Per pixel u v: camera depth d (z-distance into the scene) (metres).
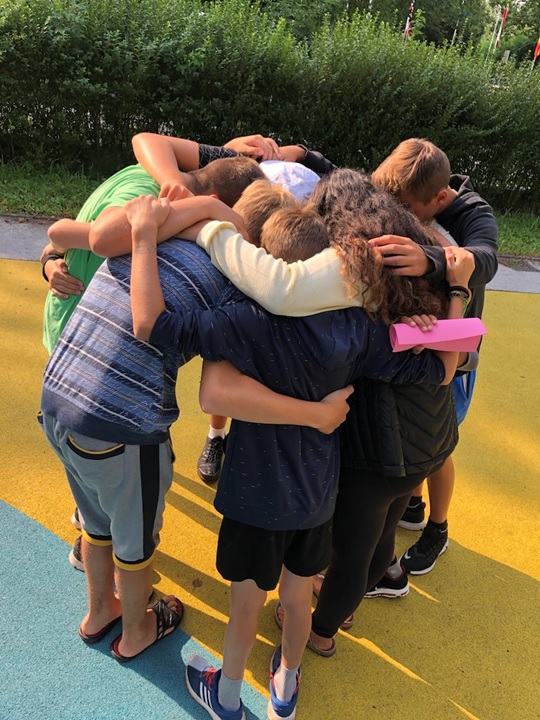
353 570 1.72
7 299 3.75
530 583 2.32
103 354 1.38
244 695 1.81
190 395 3.17
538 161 6.91
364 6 15.45
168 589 2.11
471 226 1.89
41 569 2.07
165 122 6.06
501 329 4.42
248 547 1.49
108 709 1.70
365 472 1.57
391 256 1.37
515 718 1.84
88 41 5.50
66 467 1.58
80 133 5.97
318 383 1.36
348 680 1.89
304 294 1.27
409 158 1.75
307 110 6.22
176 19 5.79
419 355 1.42
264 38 5.99
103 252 1.39
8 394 2.90
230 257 1.31
